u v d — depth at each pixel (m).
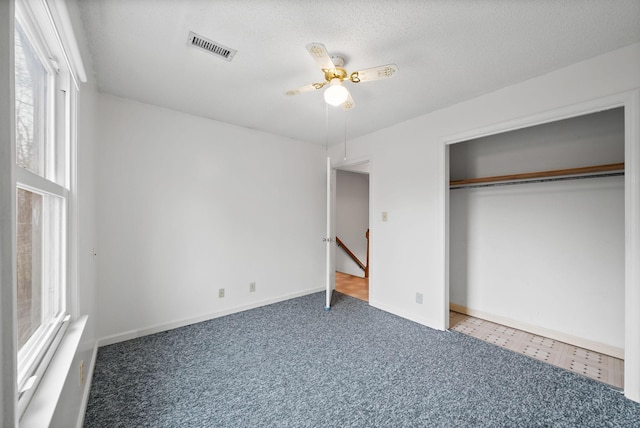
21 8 0.91
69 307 1.43
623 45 1.70
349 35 1.62
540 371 2.00
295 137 3.70
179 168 2.78
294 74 2.07
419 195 2.92
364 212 5.96
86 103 1.75
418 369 2.02
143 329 2.55
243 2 1.36
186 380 1.87
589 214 2.45
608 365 2.12
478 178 3.11
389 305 3.24
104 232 2.36
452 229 3.43
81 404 1.48
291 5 1.38
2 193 0.57
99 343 2.32
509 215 2.95
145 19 1.48
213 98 2.49
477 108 2.44
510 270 2.93
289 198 3.72
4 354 0.56
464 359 2.17
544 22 1.50
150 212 2.61
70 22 1.09
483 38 1.64
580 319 2.47
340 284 4.63
